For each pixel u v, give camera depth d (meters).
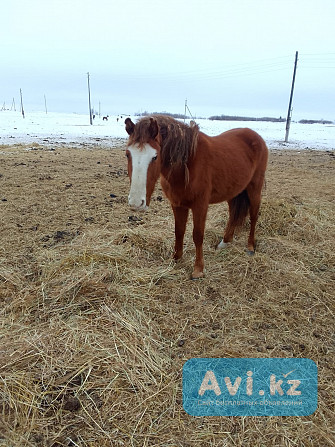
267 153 3.68
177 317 2.53
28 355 2.02
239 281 3.01
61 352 2.07
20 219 4.23
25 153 9.25
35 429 1.64
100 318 2.37
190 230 3.97
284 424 1.71
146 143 2.21
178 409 1.78
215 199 3.15
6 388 1.80
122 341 2.17
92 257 3.05
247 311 2.61
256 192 3.55
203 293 2.84
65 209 4.67
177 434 1.65
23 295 2.68
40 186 5.71
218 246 3.67
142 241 3.53
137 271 3.01
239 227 3.79
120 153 10.41
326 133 27.92
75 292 2.62
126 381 1.92
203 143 2.80
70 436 1.62
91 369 1.96
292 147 15.46
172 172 2.62
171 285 2.91
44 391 1.82
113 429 1.66
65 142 13.77
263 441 1.62
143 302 2.64
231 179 3.09
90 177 6.54
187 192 2.75
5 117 38.56
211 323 2.48
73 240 3.63
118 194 5.50
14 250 3.43
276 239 3.81
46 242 3.63
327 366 2.10
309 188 6.17
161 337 2.30
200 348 2.22
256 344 2.27
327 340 2.33
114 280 2.82
